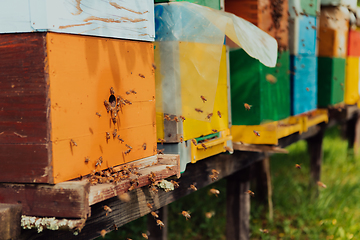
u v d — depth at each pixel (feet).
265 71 12.41
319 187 24.00
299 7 15.24
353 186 25.39
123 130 7.06
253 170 24.72
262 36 9.19
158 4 8.50
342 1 19.79
